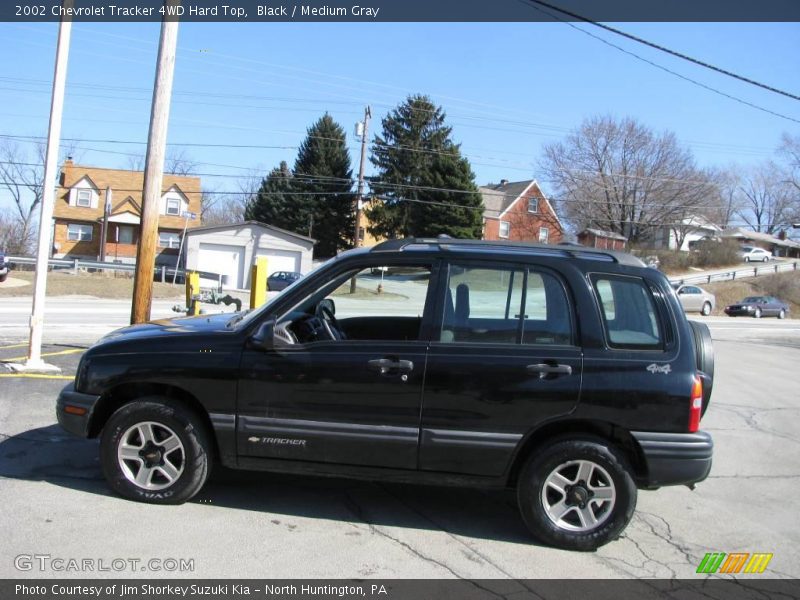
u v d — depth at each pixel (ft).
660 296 14.06
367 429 14.02
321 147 188.24
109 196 147.13
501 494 16.89
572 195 192.44
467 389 13.75
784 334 88.43
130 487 14.79
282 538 13.47
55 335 42.83
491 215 205.57
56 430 19.98
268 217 202.08
